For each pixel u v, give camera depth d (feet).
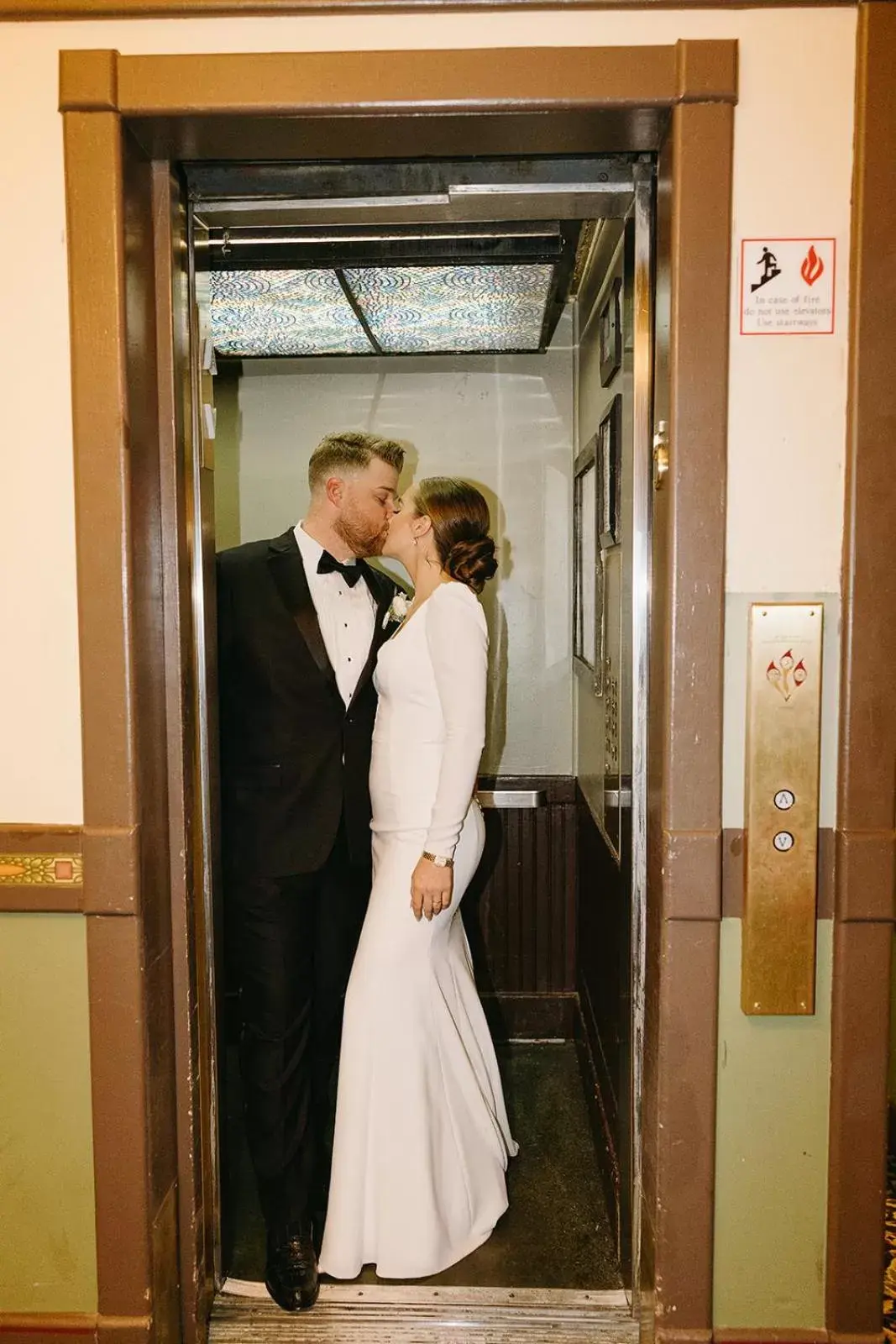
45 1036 5.07
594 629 7.94
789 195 4.69
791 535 4.83
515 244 6.31
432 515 6.26
